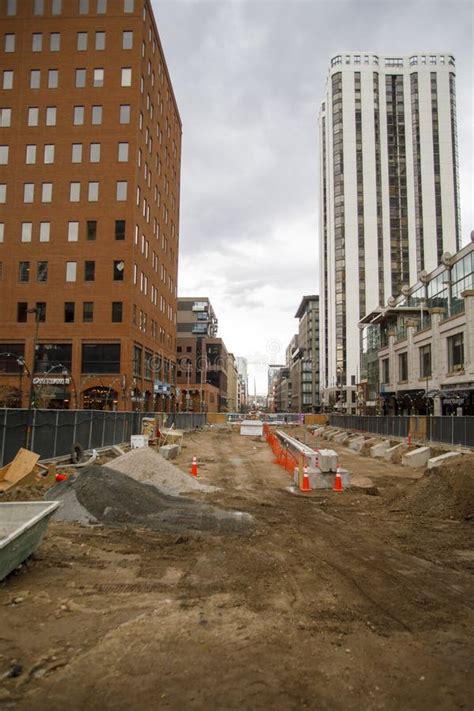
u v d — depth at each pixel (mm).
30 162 49156
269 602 6344
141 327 51781
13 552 6914
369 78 109188
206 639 5188
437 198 105438
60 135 49375
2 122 49812
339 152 107875
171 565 7906
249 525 10695
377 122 108062
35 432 18062
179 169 75875
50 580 7070
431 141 107000
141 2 50750
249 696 4141
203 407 94812
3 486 13008
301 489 15898
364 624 5711
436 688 4340
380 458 27109
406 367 54250
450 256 43844
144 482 14883
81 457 20156
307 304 142250
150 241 56125
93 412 24219
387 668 4676
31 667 4578
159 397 62188
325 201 124500
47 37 50688
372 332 68938
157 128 59625
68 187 48719
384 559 8469
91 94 49781
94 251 47875
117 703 4016
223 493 14961
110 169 48688
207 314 119375
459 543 9562
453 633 5508
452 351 41500
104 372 46688
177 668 4578
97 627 5480
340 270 105375
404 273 103938
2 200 48781
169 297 68688
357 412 78750
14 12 51062
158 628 5438
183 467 22531
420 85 108750
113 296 47281
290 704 4043
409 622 5793
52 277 47719
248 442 41156
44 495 12156
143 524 10594
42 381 45812
